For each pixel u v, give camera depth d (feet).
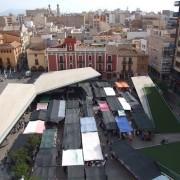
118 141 164.96
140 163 140.77
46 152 152.66
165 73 304.09
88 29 496.23
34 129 180.34
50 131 176.86
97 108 227.20
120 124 185.06
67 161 145.18
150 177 130.00
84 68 297.53
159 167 140.67
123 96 240.73
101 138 179.52
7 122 175.83
